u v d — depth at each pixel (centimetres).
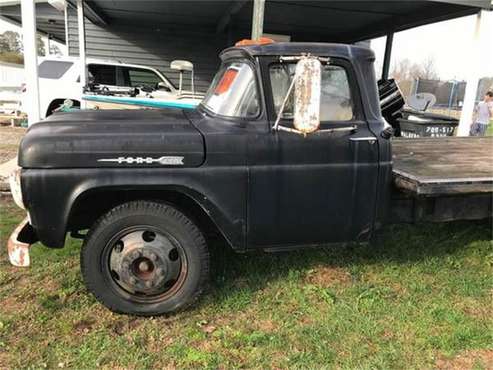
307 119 265
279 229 318
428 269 396
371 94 324
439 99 1909
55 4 1077
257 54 307
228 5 1008
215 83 361
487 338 299
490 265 410
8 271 369
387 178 328
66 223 290
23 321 301
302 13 1078
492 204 377
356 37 1391
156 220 303
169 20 1252
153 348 281
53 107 1027
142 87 1027
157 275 305
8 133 1177
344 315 319
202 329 303
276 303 336
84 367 261
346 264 400
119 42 1330
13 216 489
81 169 286
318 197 318
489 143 536
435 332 304
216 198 303
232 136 302
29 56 664
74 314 312
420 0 895
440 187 314
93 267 303
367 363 271
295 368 265
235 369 264
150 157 291
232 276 371
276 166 307
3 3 1288
